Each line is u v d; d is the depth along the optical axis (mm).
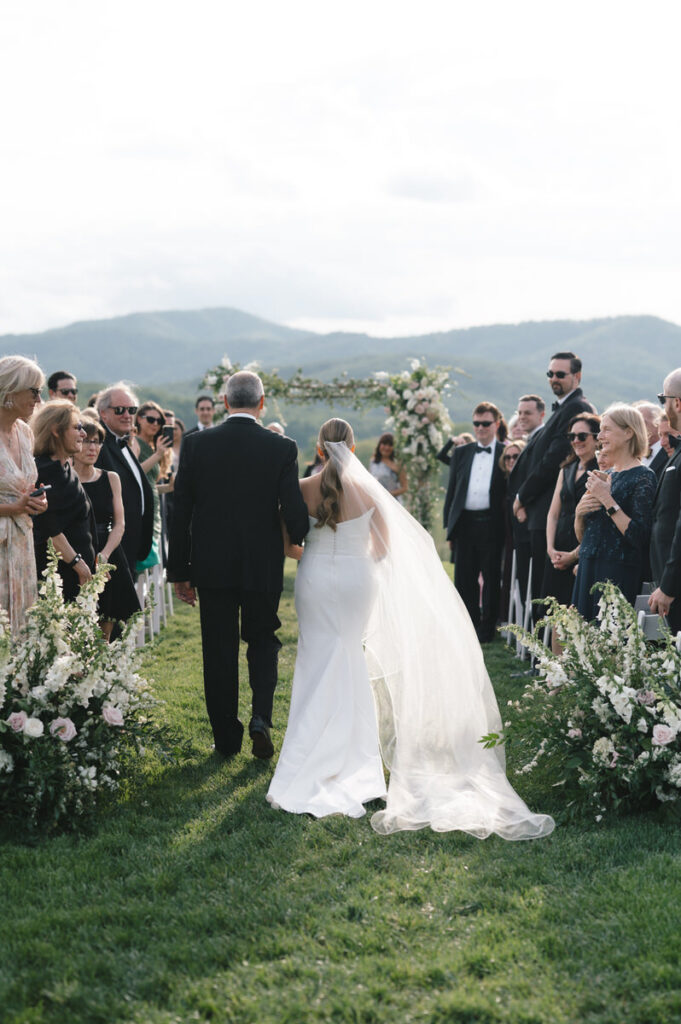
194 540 5137
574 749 4523
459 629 5004
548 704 4727
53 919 3410
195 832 4199
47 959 3176
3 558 4707
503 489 9031
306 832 4188
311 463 12133
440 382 13648
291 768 4730
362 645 5066
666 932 3258
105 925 3396
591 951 3182
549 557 6973
